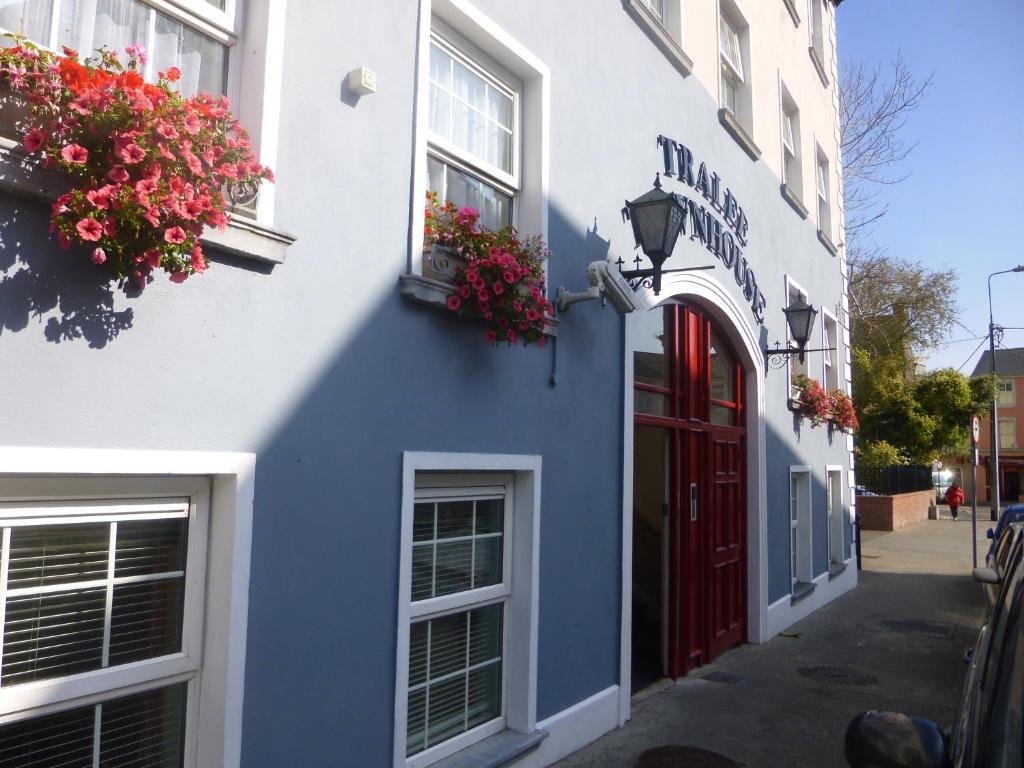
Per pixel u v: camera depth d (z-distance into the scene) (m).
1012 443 55.12
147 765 3.10
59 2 2.95
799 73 12.09
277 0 3.48
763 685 7.33
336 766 3.65
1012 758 1.88
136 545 3.08
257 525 3.33
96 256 2.53
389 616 3.97
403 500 4.06
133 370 2.91
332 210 3.74
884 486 29.20
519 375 5.04
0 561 2.71
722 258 8.48
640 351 6.97
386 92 4.07
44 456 2.64
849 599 12.41
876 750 2.42
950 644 9.14
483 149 5.09
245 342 3.31
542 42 5.43
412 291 4.07
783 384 10.63
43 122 2.58
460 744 4.66
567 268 5.62
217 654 3.20
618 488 6.19
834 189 14.16
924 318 31.86
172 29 3.30
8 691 2.68
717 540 8.54
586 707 5.63
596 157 6.09
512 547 5.13
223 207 2.91
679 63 7.57
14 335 2.59
